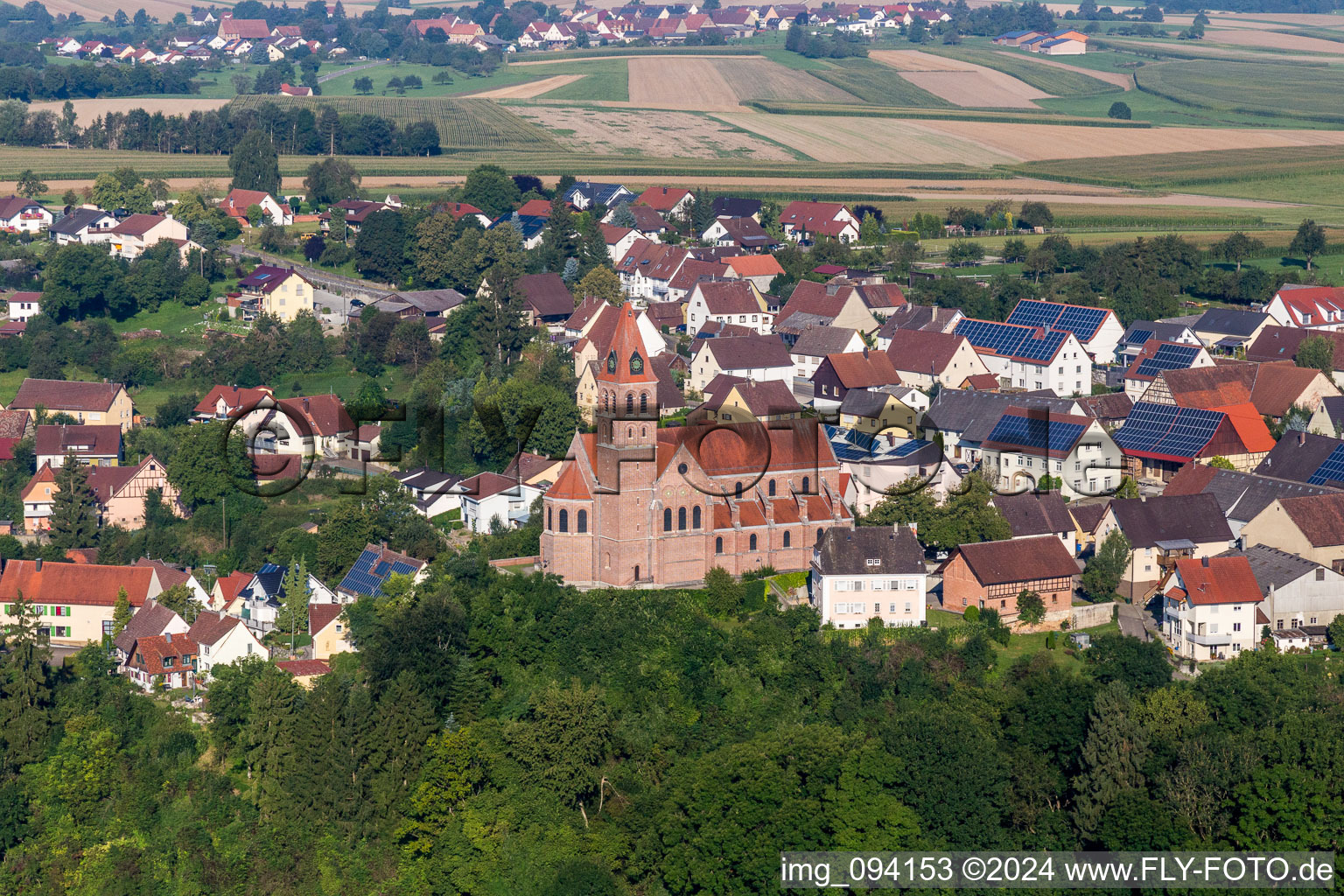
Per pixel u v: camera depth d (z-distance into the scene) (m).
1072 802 180.38
